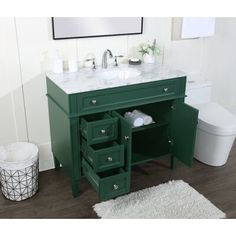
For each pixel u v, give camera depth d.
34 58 2.59
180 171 2.94
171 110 2.76
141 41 2.97
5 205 2.48
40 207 2.47
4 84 2.56
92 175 2.35
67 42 2.66
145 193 2.61
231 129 2.81
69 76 2.55
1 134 2.69
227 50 3.49
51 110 2.68
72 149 2.42
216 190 2.69
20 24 2.46
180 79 2.64
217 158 2.97
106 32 2.77
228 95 3.75
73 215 2.39
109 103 2.42
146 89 2.53
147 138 3.09
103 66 2.76
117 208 2.45
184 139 2.67
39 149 2.88
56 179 2.81
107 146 2.60
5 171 2.41
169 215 2.39
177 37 3.10
